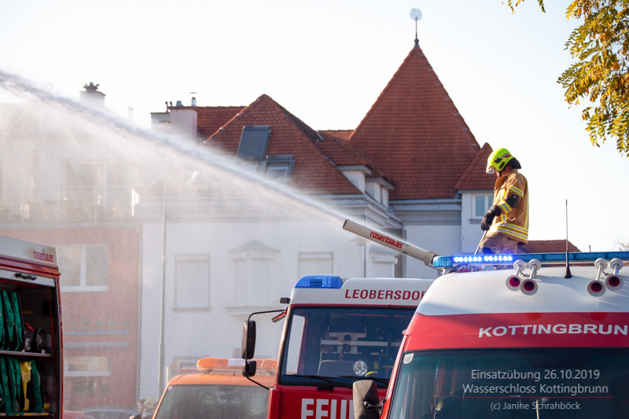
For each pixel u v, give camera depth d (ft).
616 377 15.99
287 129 115.65
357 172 112.16
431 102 130.82
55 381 30.35
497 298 17.76
